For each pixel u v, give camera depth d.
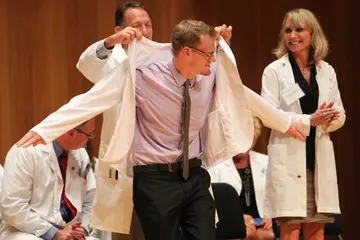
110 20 15.77
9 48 15.10
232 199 12.40
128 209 9.05
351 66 17.20
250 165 13.98
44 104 15.33
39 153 10.62
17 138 15.13
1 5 15.03
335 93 10.81
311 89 10.58
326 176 10.52
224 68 8.74
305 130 10.12
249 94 9.07
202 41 8.07
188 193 8.32
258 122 13.78
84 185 11.20
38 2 15.31
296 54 10.79
